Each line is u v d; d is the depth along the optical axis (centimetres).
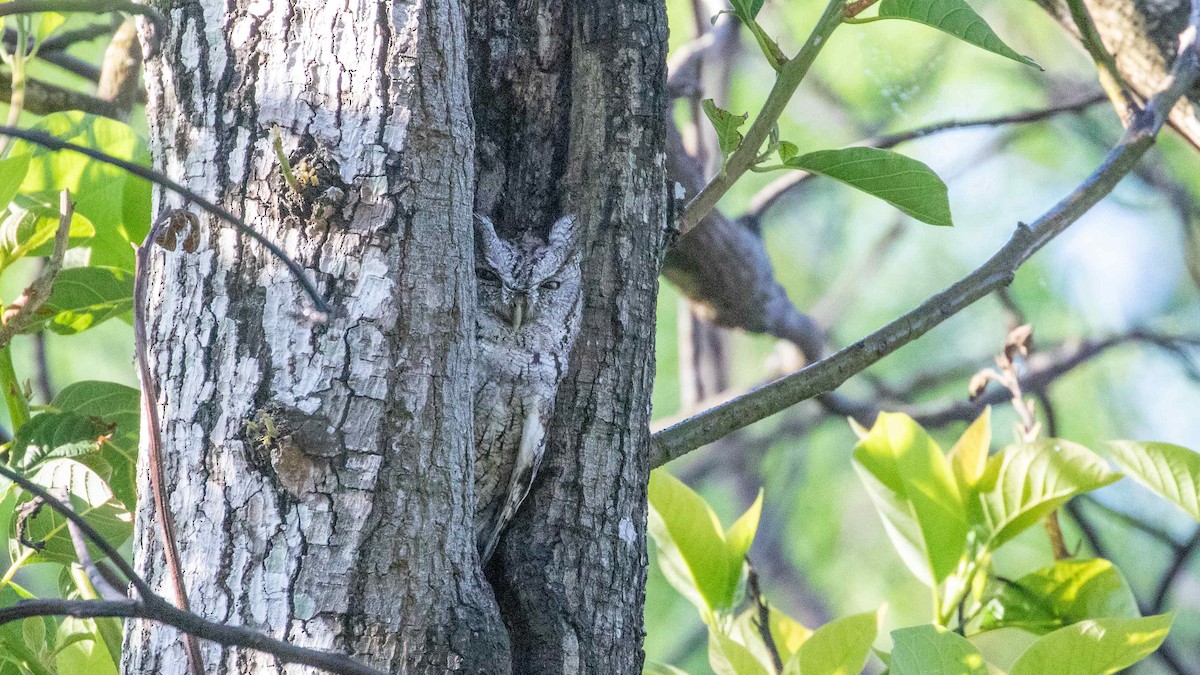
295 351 343
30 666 444
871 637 496
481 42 485
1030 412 575
